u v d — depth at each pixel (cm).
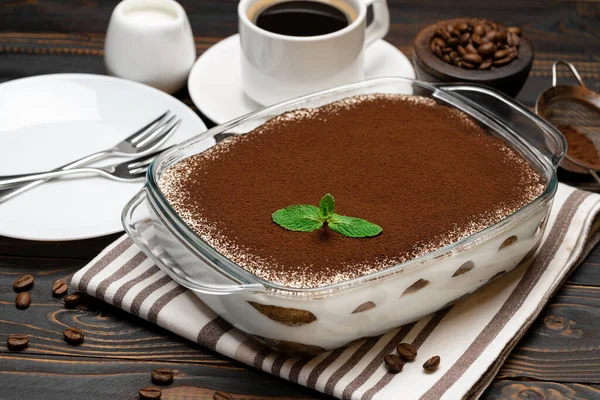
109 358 84
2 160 95
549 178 87
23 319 86
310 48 96
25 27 109
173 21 101
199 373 84
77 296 87
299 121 92
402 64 104
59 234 88
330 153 89
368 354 84
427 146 90
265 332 82
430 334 85
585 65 107
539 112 98
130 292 86
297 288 79
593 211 91
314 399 83
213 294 81
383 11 102
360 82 94
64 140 97
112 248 89
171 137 97
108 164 95
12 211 91
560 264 89
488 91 95
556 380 84
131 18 102
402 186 87
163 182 87
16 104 99
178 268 85
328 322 81
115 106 99
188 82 102
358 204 85
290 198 86
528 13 112
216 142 90
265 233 84
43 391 83
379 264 82
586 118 99
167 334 86
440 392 81
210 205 85
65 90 100
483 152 90
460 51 100
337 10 100
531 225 85
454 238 84
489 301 87
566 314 88
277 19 99
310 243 83
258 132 91
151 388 82
